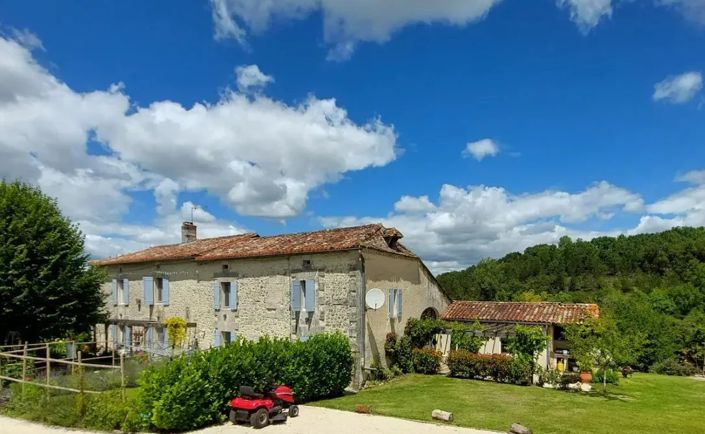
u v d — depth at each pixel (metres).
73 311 19.64
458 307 20.92
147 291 22.39
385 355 17.36
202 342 19.84
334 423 10.51
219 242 22.81
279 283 17.59
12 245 17.58
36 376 13.84
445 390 14.71
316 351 13.52
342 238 17.36
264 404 10.35
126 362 16.58
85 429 9.85
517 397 13.70
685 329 26.75
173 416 9.57
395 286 18.25
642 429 10.23
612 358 15.55
